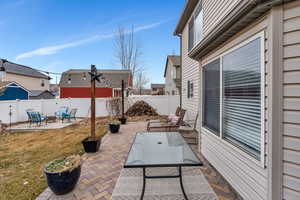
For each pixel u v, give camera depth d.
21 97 13.05
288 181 1.60
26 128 7.73
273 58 1.66
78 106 11.47
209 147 3.48
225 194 2.46
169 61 20.05
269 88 1.70
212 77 3.39
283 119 1.63
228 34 2.49
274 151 1.67
